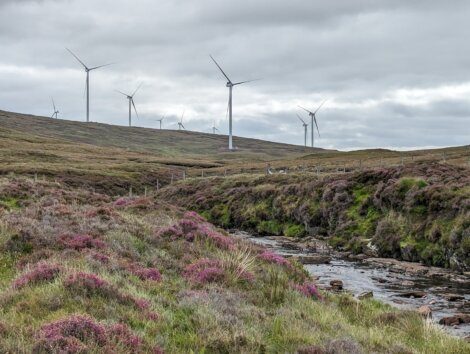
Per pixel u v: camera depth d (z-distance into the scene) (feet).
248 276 53.72
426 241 104.99
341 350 33.83
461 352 42.24
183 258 59.26
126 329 30.60
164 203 103.86
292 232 152.05
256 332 35.63
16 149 363.35
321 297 58.90
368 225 125.59
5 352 25.04
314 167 285.64
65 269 42.04
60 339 26.81
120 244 59.16
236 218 178.91
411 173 137.08
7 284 42.47
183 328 35.40
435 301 71.72
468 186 111.86
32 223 62.44
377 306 63.41
